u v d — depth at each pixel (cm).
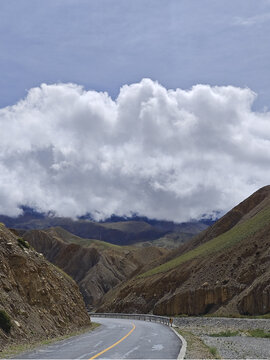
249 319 5084
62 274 4362
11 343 2095
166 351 1966
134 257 19550
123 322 5559
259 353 2300
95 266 17988
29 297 2869
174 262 10462
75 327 3419
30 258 3250
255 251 7731
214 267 8219
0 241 3014
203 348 2195
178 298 8169
